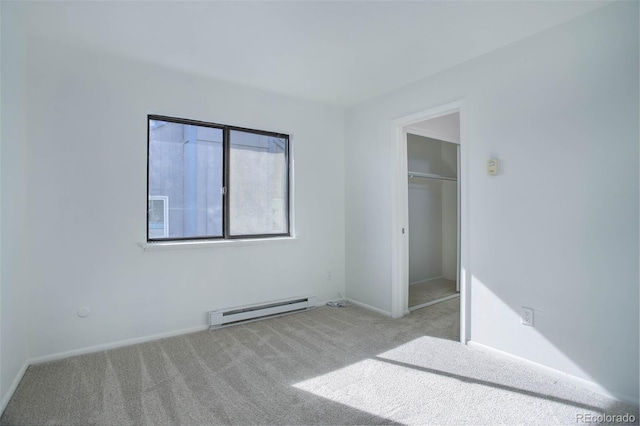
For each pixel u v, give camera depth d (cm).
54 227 249
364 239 388
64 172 253
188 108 305
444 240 521
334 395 203
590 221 211
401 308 352
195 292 310
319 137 394
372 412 186
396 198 351
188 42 250
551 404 194
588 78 211
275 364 242
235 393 204
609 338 203
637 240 193
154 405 191
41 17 218
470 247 275
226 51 264
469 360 250
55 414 182
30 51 241
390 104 353
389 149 354
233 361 247
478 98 271
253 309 337
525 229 241
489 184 262
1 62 185
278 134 371
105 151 269
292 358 252
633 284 194
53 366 237
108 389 207
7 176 198
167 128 306
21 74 225
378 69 297
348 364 243
